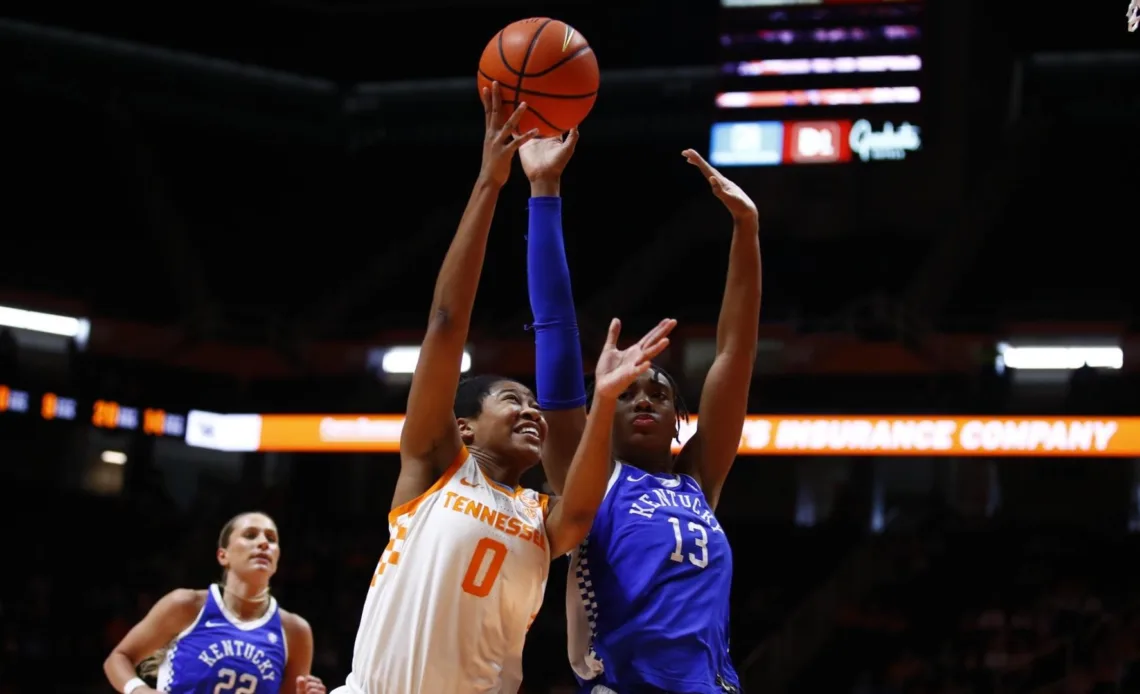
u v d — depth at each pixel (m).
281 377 18.36
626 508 3.89
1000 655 12.55
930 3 17.05
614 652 3.71
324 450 16.97
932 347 16.23
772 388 16.27
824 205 18.17
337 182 21.59
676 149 20.75
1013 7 17.98
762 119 17.06
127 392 17.27
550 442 4.11
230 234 20.88
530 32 4.14
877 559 14.81
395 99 21.48
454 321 3.69
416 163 21.58
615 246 20.89
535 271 4.16
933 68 17.30
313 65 21.61
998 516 15.79
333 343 18.52
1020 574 14.32
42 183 19.48
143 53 20.33
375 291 20.20
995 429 14.59
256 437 17.33
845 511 16.06
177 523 17.17
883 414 14.97
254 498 17.48
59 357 17.69
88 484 16.95
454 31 21.36
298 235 21.17
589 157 21.14
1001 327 16.31
